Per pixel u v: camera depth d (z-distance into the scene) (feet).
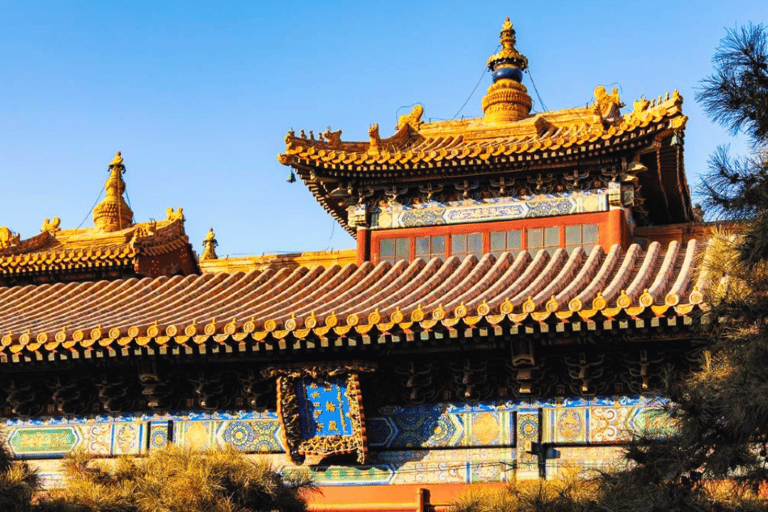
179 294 97.04
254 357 79.71
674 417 56.80
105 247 133.80
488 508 67.31
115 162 151.23
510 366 77.56
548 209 99.71
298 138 102.89
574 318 72.28
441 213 102.27
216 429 84.12
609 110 107.86
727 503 57.93
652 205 107.86
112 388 85.40
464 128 111.34
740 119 57.93
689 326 70.23
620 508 57.41
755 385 54.08
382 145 103.14
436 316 74.23
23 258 133.39
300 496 75.66
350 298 89.76
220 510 66.33
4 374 86.17
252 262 122.11
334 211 110.83
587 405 77.56
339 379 79.66
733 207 57.88
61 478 86.28
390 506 79.61
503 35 117.39
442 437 79.97
